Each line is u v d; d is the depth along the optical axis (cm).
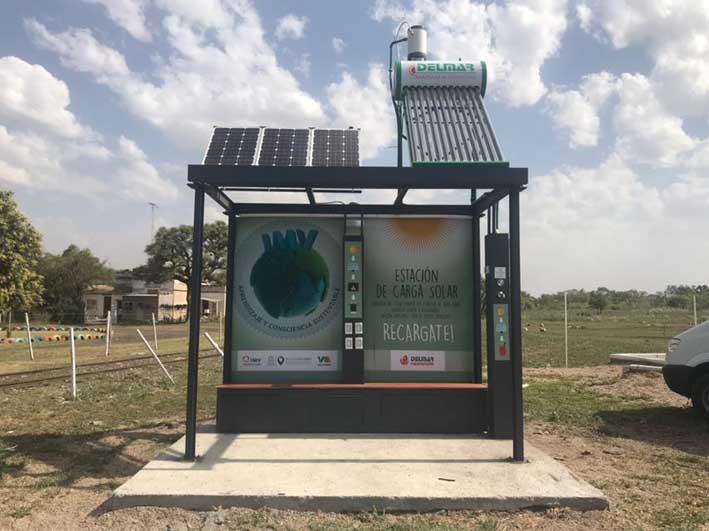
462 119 644
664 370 877
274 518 453
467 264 742
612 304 5491
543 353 2130
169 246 6650
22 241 2866
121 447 678
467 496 471
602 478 567
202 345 2536
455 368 728
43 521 455
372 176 577
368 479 510
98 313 7088
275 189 679
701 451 679
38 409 928
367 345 730
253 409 689
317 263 738
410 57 775
